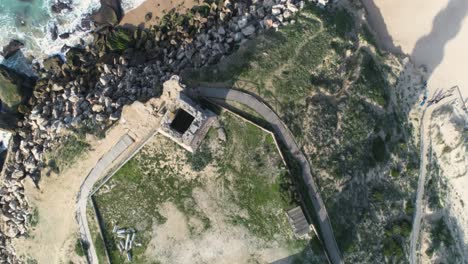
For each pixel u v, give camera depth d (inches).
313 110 1716.3
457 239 1925.4
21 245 1879.9
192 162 1680.6
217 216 1676.9
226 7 1915.6
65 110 1950.1
